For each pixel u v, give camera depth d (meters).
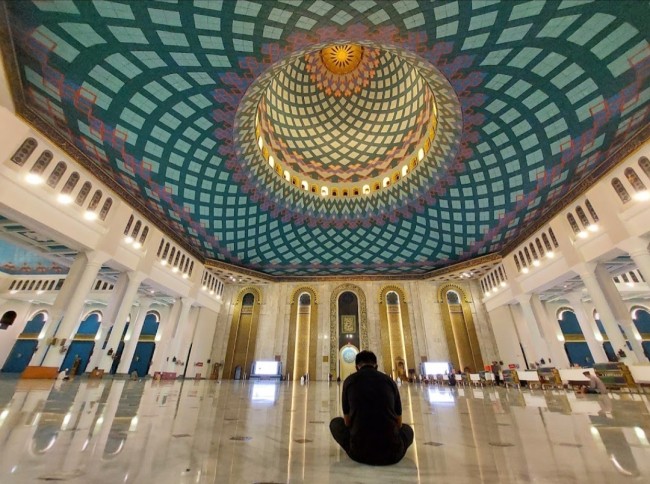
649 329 21.22
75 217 11.68
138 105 11.47
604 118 10.71
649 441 2.69
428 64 11.73
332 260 23.81
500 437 2.99
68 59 9.16
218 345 22.45
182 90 11.62
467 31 9.73
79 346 22.58
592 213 12.49
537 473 1.88
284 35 10.24
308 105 19.95
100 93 10.47
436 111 15.16
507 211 16.39
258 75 11.91
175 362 17.83
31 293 22.92
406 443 2.24
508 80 11.32
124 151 12.61
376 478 1.80
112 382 11.06
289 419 4.10
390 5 9.23
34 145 10.26
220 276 23.16
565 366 15.19
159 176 14.40
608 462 2.09
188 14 8.91
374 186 20.94
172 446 2.43
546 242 15.24
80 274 12.25
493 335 20.92
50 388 7.24
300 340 22.83
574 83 10.45
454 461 2.17
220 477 1.76
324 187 21.55
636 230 10.73
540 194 14.58
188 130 13.31
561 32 9.22
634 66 9.11
